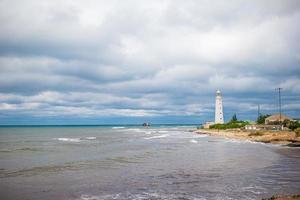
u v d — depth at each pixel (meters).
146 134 129.12
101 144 70.88
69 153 50.25
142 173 30.55
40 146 65.44
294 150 53.25
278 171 30.94
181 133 140.75
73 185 25.34
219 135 112.44
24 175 29.80
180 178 27.78
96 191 23.30
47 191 23.41
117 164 36.91
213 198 20.98
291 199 19.42
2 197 21.78
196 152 50.69
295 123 113.81
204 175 29.11
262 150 53.44
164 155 46.38
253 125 134.00
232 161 38.66
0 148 60.22
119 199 21.14
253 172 30.45
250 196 21.31
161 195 21.95
